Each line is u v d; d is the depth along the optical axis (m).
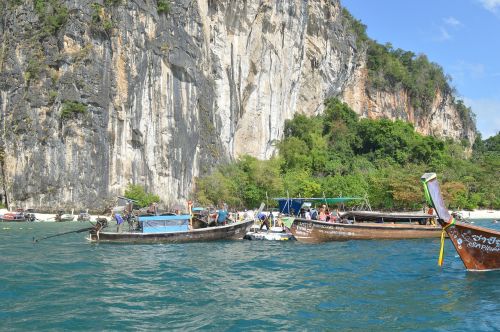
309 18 112.12
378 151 107.44
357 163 101.69
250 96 93.94
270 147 98.38
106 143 66.38
